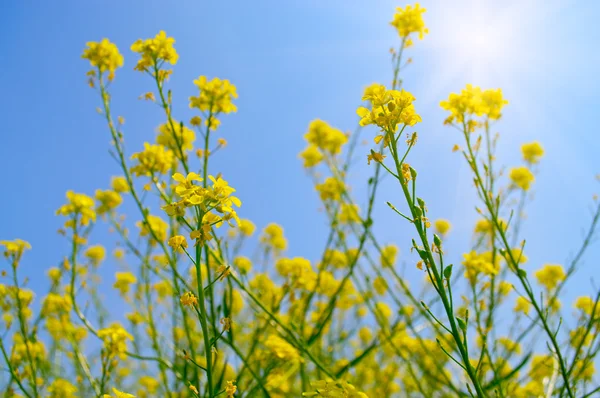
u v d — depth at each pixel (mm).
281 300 855
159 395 949
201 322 573
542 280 971
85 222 855
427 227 578
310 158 992
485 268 802
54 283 920
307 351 766
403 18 885
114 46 840
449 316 572
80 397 892
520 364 753
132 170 820
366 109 608
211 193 576
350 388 612
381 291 1020
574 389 677
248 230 1040
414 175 587
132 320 940
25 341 771
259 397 834
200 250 574
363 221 858
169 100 792
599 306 790
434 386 852
